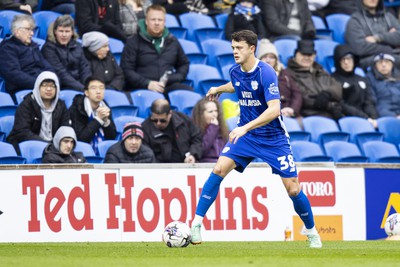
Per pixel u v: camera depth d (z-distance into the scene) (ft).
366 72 197.16
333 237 140.97
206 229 131.34
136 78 167.73
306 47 178.29
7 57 154.92
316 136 175.01
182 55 173.68
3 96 152.35
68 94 157.17
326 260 73.00
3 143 142.92
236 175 133.59
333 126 177.58
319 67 181.88
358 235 143.43
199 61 184.03
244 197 133.90
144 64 169.17
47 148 140.36
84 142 149.59
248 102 93.09
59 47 159.43
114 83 165.58
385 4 215.10
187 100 169.89
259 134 92.43
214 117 158.71
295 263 68.44
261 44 176.04
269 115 88.89
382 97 190.19
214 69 181.68
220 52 187.62
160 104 150.51
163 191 129.80
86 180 125.49
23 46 155.74
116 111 161.27
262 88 91.04
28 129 145.28
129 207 127.65
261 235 134.62
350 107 183.52
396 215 131.44
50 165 123.85
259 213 134.72
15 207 122.11
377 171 146.00
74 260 70.13
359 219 143.64
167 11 189.98
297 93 176.76
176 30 187.21
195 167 131.95
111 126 152.76
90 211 125.49
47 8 177.88
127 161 144.36
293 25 193.98
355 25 198.90
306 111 179.11
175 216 130.41
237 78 92.94
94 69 163.43
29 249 93.35
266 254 81.87
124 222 127.24
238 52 90.53
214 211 131.95
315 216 139.33
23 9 168.45
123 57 168.76
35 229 122.93
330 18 207.72
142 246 100.94
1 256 77.20
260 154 92.63
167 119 151.43
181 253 83.10
